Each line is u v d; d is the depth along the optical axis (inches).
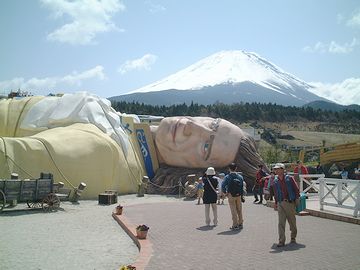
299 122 5388.8
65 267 303.7
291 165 1255.5
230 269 281.7
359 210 502.0
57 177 774.5
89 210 647.8
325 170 1528.1
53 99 994.1
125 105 4554.6
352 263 293.6
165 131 1039.6
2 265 308.2
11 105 1010.1
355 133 4827.8
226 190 451.2
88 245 384.2
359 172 1069.8
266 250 339.9
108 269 299.1
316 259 306.3
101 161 847.7
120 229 474.6
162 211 621.0
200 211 622.8
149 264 297.6
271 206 684.1
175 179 989.2
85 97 964.0
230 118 5177.2
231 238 395.5
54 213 603.5
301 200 558.3
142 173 1022.4
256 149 1030.4
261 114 5433.1
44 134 836.6
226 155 967.0
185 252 335.9
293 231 366.9
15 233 443.8
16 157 738.8
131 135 1043.9
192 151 997.8
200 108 5280.5
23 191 604.1
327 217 533.0
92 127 906.1
